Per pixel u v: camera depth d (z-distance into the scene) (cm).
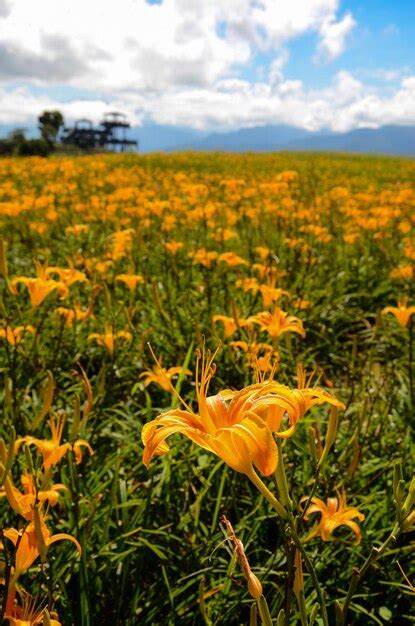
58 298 453
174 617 198
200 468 256
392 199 855
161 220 720
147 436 106
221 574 222
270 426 112
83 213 795
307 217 700
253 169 1952
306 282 544
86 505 228
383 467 273
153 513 241
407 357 414
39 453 174
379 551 112
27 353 351
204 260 464
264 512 240
